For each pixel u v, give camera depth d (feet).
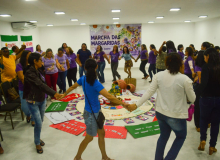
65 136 10.89
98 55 23.91
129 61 25.99
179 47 20.62
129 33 39.11
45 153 9.30
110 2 17.83
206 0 17.95
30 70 8.54
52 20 30.19
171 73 6.70
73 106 15.65
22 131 11.71
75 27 39.17
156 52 20.36
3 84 13.15
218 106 8.19
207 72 7.93
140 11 23.34
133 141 10.16
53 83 17.54
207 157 8.73
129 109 7.45
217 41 31.63
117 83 18.60
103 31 39.11
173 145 7.11
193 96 6.60
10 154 9.27
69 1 17.10
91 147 9.66
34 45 37.76
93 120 7.47
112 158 8.78
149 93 7.14
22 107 11.70
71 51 21.42
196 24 38.70
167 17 29.78
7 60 16.40
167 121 6.82
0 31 28.27
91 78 7.15
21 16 25.34
